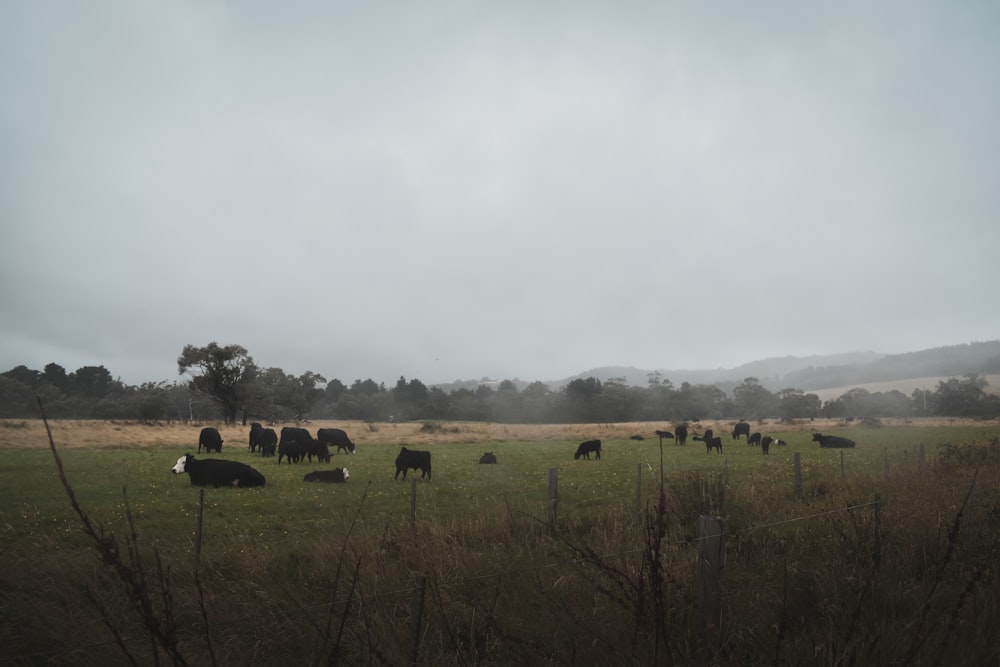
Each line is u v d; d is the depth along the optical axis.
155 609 6.49
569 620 5.73
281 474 25.80
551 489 11.35
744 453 38.69
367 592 6.70
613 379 176.00
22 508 15.58
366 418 156.38
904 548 7.78
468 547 9.09
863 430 64.81
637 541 8.27
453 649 5.57
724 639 5.38
